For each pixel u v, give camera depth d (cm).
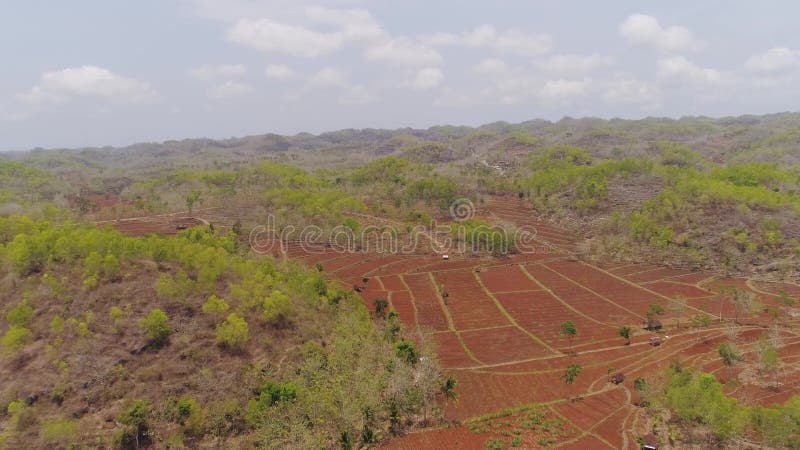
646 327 10112
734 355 8138
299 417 6078
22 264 7881
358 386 6619
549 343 9525
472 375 8244
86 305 7281
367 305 11550
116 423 5931
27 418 5741
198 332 7400
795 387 7325
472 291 12794
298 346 7794
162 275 8200
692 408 6166
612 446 6206
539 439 6391
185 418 6012
